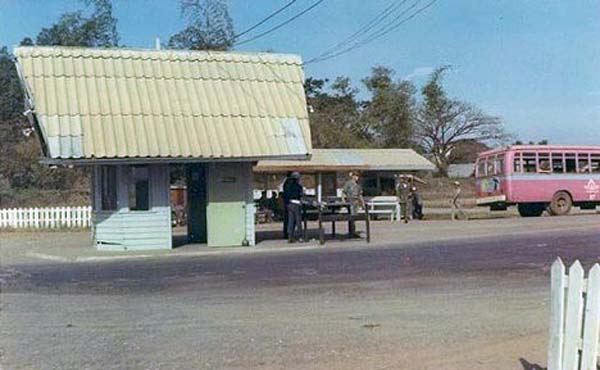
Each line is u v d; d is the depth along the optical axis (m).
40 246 24.19
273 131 22.44
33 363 8.39
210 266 17.58
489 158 37.44
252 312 11.43
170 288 14.17
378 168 38.03
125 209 21.53
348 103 69.88
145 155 20.72
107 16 46.84
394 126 67.75
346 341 9.27
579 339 6.84
